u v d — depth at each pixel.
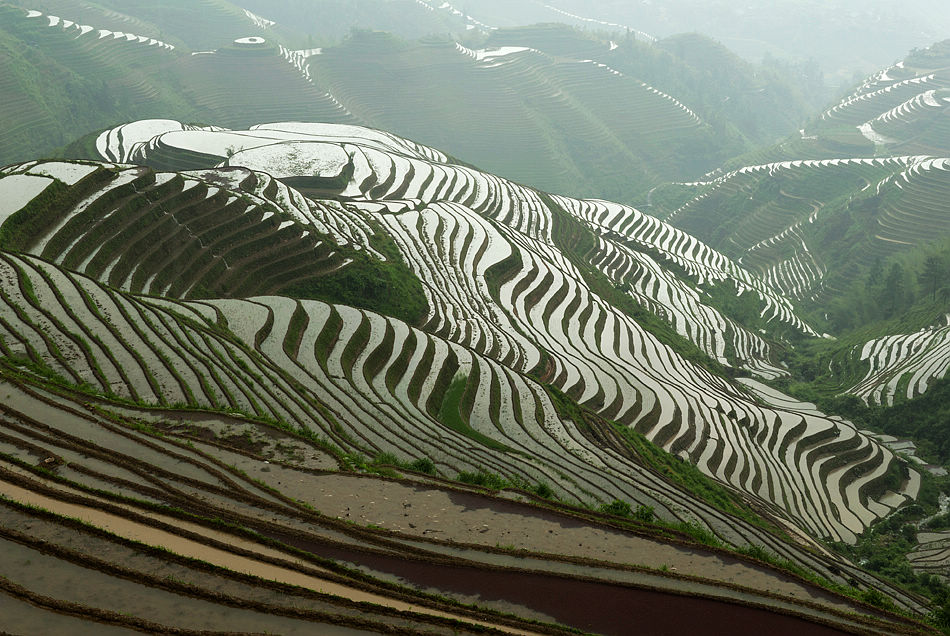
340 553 17.05
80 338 27.69
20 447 19.14
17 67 119.94
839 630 16.34
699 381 48.34
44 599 13.53
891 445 45.66
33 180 39.84
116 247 38.91
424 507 20.20
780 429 43.72
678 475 30.97
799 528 31.38
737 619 16.39
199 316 33.72
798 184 114.06
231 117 139.12
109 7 194.38
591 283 60.44
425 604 15.37
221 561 15.64
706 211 123.38
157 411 24.09
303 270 44.66
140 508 17.11
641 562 18.69
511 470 25.80
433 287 48.88
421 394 32.97
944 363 51.00
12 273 31.62
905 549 32.12
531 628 15.08
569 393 38.94
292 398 27.38
